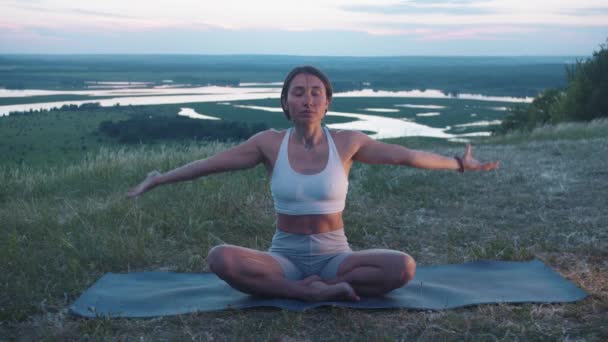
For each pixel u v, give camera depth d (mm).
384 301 3850
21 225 5828
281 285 3791
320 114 3793
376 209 6531
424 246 5383
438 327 3479
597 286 4195
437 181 7828
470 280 4309
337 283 3807
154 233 5508
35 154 51938
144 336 3414
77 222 5809
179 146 11164
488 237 5523
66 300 4035
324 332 3473
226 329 3514
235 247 3787
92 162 9500
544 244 5137
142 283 4312
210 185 7047
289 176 3787
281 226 3930
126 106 131750
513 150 11234
